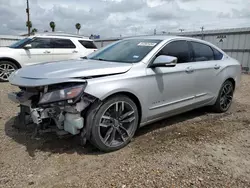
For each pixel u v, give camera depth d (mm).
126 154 3227
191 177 2721
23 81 3078
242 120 4789
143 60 3639
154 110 3762
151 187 2521
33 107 3029
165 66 3572
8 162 2945
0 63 8531
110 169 2848
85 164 2951
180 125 4383
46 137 3635
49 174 2729
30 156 3098
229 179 2715
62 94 2867
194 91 4410
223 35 15719
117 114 3301
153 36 4418
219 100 5078
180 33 18094
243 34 14711
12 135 3684
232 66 5285
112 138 3281
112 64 3488
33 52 9102
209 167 2943
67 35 10336
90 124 3061
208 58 4840
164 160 3068
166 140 3678
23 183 2557
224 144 3605
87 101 2990
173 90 3980
